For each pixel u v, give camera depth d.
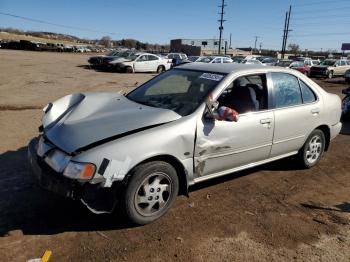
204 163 4.07
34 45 58.72
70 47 65.44
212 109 4.05
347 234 3.82
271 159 5.00
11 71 21.00
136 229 3.67
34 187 4.43
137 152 3.46
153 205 3.74
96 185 3.33
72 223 3.70
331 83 25.81
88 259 3.17
